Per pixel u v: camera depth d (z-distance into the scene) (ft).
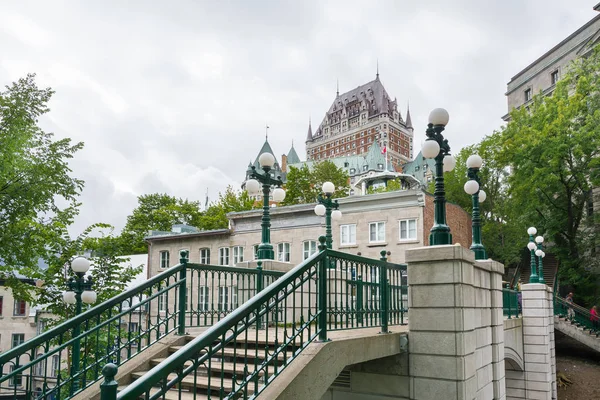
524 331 64.49
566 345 99.55
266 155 41.52
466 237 119.96
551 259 135.95
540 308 64.08
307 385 18.90
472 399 27.12
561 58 153.99
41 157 59.16
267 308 17.87
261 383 19.81
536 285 64.64
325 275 21.52
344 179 179.63
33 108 58.90
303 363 19.07
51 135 60.95
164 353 25.57
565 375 81.51
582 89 107.14
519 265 136.36
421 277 27.43
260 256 40.42
